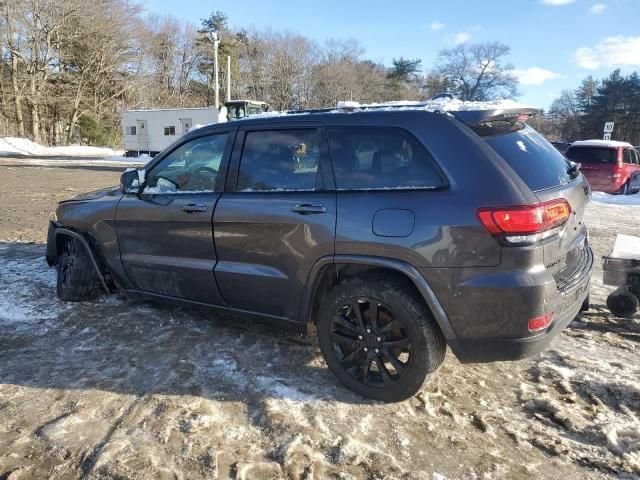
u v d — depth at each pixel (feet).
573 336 13.82
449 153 9.46
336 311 10.54
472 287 9.03
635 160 49.90
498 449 9.09
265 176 11.48
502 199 8.91
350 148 10.42
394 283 9.84
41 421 9.75
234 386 11.03
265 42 228.22
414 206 9.45
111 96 171.53
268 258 11.23
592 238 27.14
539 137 11.41
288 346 12.92
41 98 151.64
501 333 9.09
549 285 8.98
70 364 11.98
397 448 9.07
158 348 12.80
